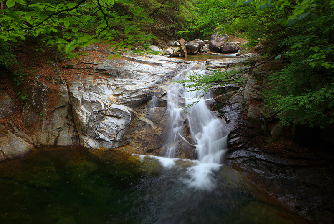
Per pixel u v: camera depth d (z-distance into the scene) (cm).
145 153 622
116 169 545
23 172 493
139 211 412
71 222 368
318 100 349
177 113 720
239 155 589
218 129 664
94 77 833
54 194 434
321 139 508
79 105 677
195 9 850
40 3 187
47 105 676
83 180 490
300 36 416
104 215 395
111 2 222
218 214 410
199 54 1530
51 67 816
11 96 683
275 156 547
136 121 686
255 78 768
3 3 510
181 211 417
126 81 826
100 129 647
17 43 807
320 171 480
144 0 1320
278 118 595
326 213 397
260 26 604
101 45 1176
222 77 452
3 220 349
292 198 443
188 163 593
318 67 382
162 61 1063
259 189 480
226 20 681
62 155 581
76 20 231
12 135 586
